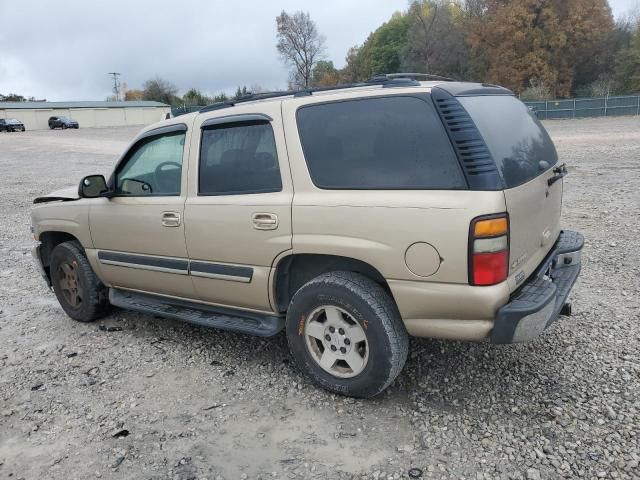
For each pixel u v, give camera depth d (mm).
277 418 3357
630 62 51188
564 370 3674
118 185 4484
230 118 3736
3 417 3539
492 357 3914
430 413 3301
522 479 2701
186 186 3984
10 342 4758
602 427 3043
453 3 64812
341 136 3289
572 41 52375
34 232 5359
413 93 3094
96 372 4094
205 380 3877
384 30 72312
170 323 5004
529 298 3029
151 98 93438
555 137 23250
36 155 27297
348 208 3189
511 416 3209
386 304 3254
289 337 3623
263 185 3584
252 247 3623
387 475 2795
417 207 2969
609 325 4305
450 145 2945
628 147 17422
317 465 2908
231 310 4043
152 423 3377
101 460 3043
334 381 3480
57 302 5805
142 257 4344
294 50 72125
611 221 7699
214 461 2988
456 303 2967
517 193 3014
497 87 3789
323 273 3576
